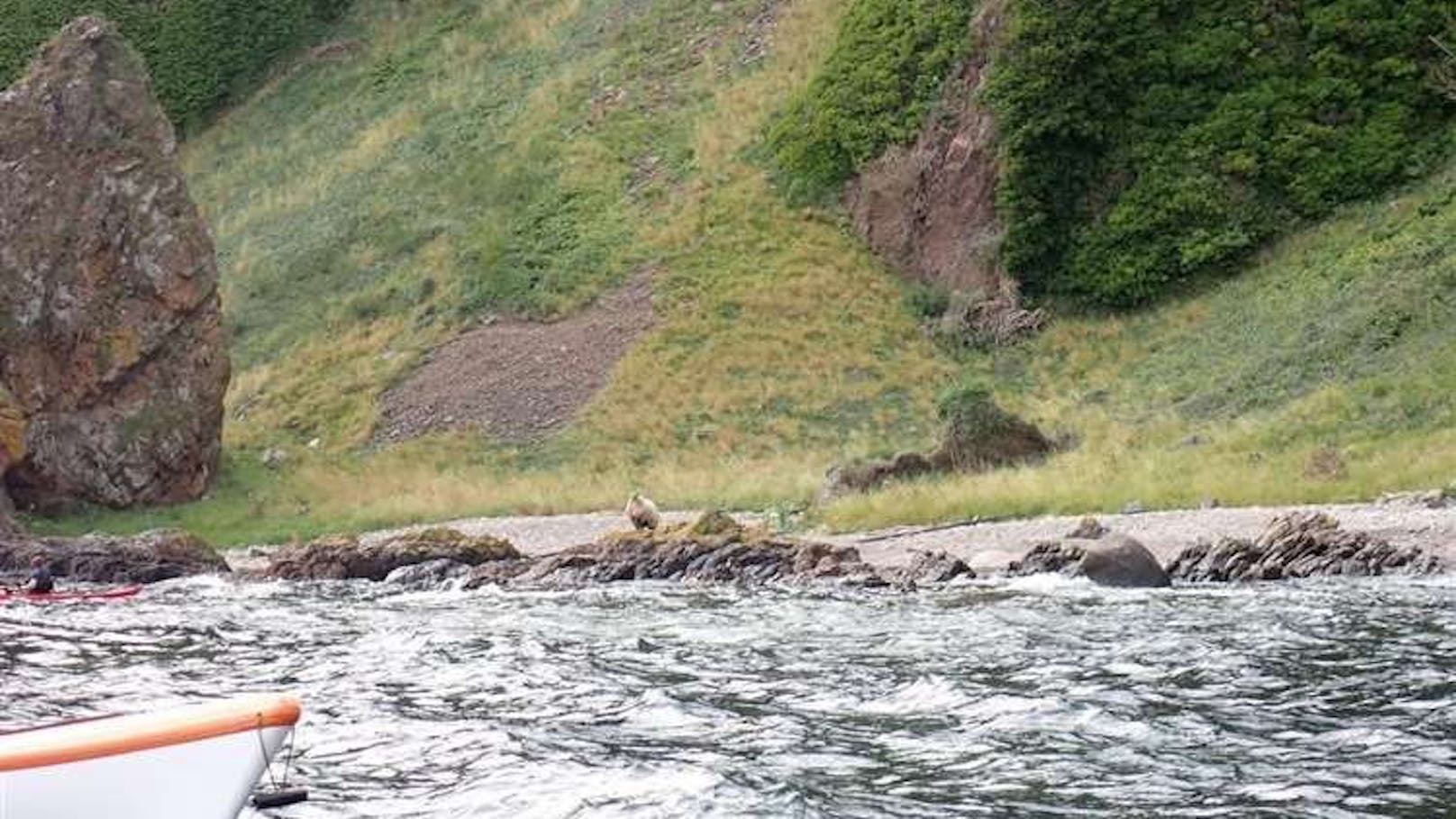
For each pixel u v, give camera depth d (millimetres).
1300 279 40031
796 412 42750
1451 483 26250
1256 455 30500
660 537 28344
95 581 30953
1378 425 30312
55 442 40250
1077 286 44219
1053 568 24516
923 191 47656
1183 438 33344
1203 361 38688
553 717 14602
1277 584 22516
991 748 12750
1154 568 23531
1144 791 11227
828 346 45000
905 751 12727
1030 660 16703
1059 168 45188
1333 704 13805
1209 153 44031
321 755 13109
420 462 43281
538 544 32875
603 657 18203
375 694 16078
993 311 44750
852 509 31156
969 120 47281
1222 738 12727
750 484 36875
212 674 17797
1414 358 32719
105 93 43469
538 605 24031
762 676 16562
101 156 42750
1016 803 11055
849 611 21797
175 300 42469
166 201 43062
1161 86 45250
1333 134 43125
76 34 44156
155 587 29328
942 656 17312
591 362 45844
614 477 39875
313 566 30453
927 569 25062
